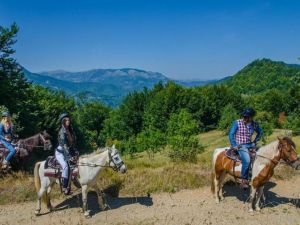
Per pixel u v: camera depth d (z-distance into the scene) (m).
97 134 86.31
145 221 10.62
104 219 10.84
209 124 79.62
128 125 77.31
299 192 13.61
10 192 12.73
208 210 11.55
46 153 36.72
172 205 12.05
